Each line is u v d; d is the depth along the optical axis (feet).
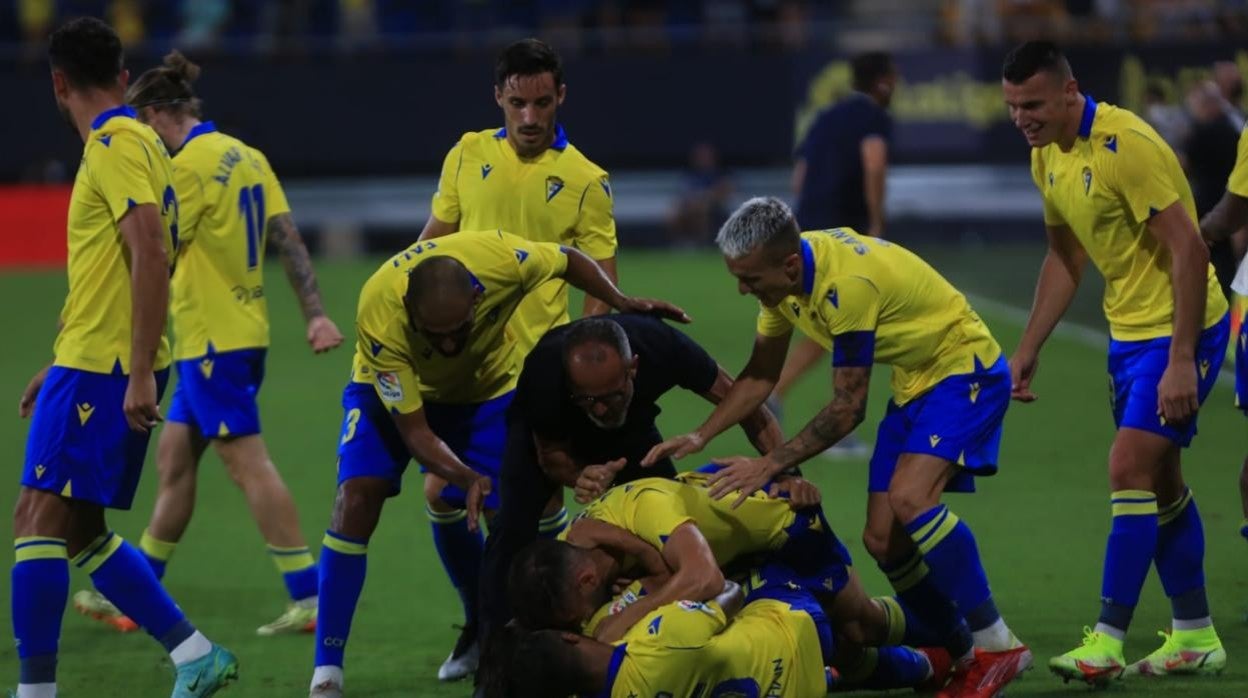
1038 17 147.54
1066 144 37.76
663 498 33.04
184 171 45.29
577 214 41.50
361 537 37.17
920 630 36.78
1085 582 46.39
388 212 157.58
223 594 48.01
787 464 34.47
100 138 35.55
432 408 39.24
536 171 41.34
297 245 48.21
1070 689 37.06
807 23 160.97
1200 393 38.42
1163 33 140.97
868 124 66.33
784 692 32.27
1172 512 38.17
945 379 36.19
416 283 32.68
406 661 40.93
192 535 55.42
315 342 47.55
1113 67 139.33
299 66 150.82
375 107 151.64
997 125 148.97
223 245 45.75
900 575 36.47
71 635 44.34
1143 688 37.04
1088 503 56.49
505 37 153.07
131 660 41.75
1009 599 44.83
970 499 57.36
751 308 108.88
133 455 36.42
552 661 30.27
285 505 44.78
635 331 34.96
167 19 159.12
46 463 35.53
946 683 37.47
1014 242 153.28
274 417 77.46
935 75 149.48
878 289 34.71
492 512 39.65
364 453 37.47
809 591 34.76
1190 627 38.19
